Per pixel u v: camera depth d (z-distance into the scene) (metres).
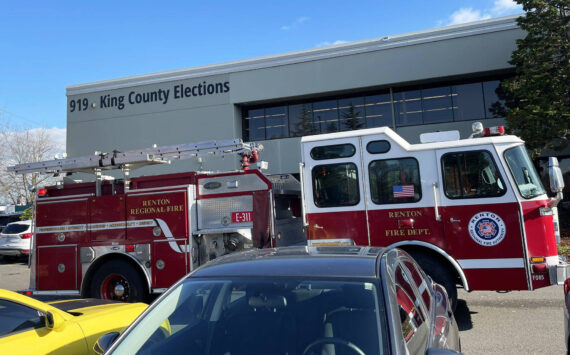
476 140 5.79
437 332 2.79
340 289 2.48
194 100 19.16
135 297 7.03
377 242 6.03
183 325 2.60
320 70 17.89
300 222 7.94
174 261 6.86
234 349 2.36
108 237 7.27
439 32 16.59
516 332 5.55
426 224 5.84
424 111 17.38
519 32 15.80
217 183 7.02
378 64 17.27
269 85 18.42
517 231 5.48
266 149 18.77
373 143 6.18
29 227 16.34
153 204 7.08
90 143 20.25
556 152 15.45
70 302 4.82
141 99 19.77
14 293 3.64
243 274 2.77
